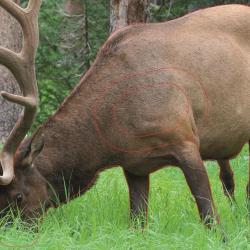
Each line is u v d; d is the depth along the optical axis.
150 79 12.04
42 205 12.17
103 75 12.24
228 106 12.69
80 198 13.52
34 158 12.07
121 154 12.25
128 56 12.19
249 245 11.38
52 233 11.70
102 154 12.27
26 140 12.19
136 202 12.77
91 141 12.20
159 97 11.98
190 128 12.15
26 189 12.05
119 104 12.07
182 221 12.57
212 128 12.63
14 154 11.95
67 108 12.32
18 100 11.67
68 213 12.82
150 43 12.26
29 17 11.93
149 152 12.12
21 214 12.05
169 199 13.89
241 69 12.84
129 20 18.84
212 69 12.52
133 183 12.80
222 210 13.41
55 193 12.30
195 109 12.34
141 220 12.56
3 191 11.98
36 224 12.05
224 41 12.78
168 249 11.23
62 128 12.23
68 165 12.25
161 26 12.55
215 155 13.15
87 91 12.27
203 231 11.71
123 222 12.72
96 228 12.01
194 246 11.27
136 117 11.98
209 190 12.03
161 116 11.95
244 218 12.95
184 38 12.48
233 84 12.73
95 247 11.19
